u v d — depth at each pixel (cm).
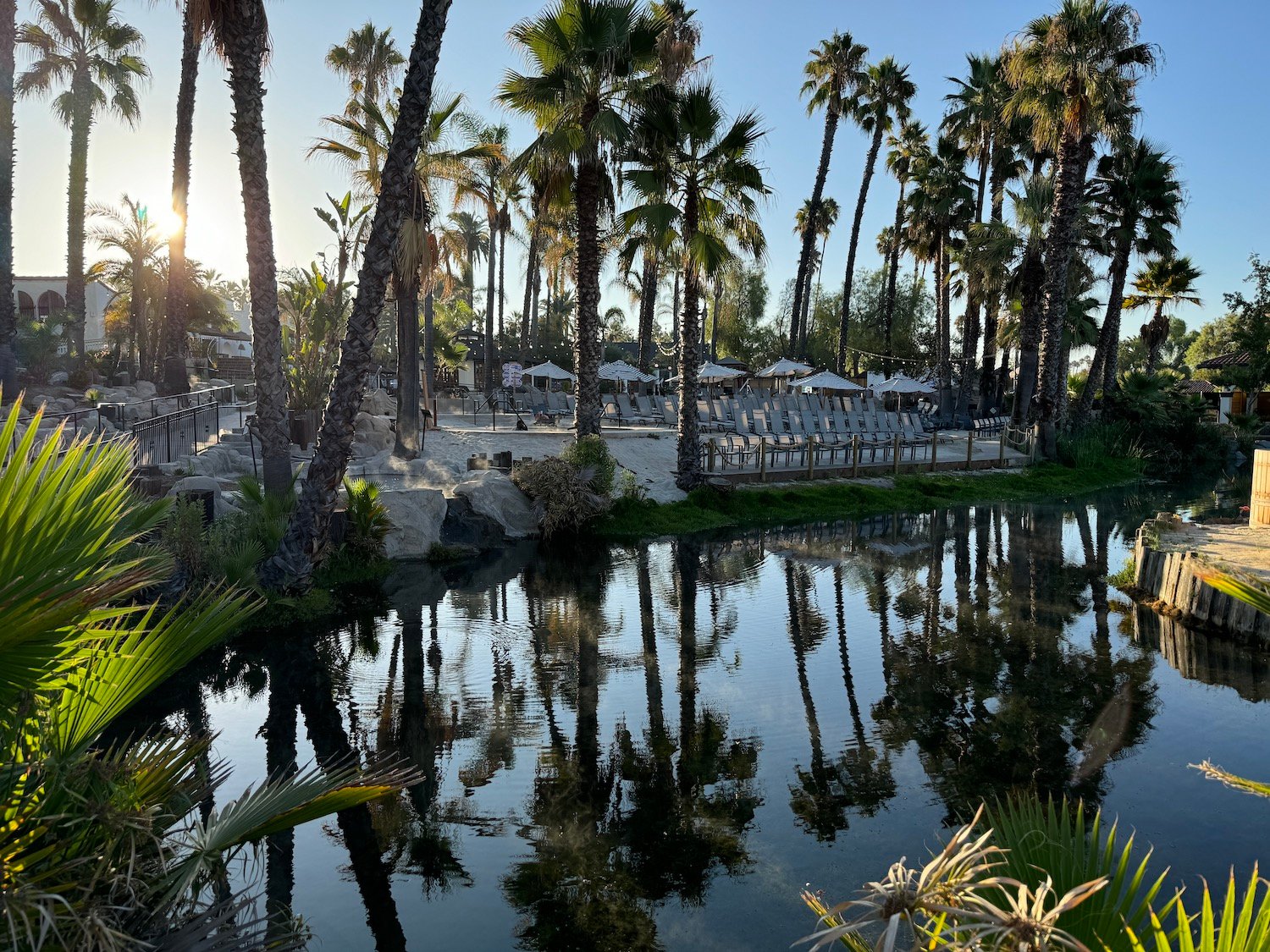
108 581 219
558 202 1642
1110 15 2158
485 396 3575
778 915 388
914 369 4719
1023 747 586
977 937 121
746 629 887
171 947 230
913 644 834
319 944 367
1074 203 2412
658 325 6056
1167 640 852
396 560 1227
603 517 1493
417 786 526
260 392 1105
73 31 2434
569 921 386
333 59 2292
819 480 1973
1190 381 4784
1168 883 416
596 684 714
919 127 3959
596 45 1427
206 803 483
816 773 544
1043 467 2456
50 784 223
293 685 707
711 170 1591
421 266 1656
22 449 199
